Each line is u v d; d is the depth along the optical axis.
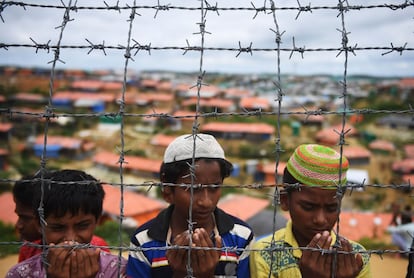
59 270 1.21
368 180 21.03
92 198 1.61
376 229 11.48
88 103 38.62
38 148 24.28
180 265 1.24
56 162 23.67
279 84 1.24
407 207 12.24
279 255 1.61
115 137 29.78
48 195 1.56
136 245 1.55
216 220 1.64
